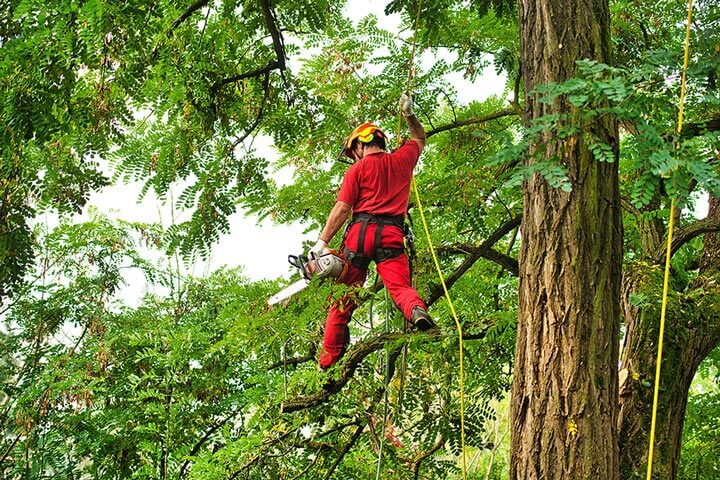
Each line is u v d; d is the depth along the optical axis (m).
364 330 6.95
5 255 5.36
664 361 4.76
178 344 8.11
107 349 8.97
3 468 9.18
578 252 3.31
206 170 6.01
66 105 5.11
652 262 5.40
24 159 5.30
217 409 7.96
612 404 3.27
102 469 8.69
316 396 4.90
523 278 3.44
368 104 6.46
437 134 6.74
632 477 4.49
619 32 6.41
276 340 5.18
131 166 5.82
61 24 4.82
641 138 2.82
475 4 5.90
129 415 8.38
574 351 3.25
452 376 5.92
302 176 6.40
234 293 5.06
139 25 5.16
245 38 6.00
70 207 5.55
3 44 4.98
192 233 5.99
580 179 3.33
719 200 5.51
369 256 4.62
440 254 5.94
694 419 7.88
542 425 3.25
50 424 9.12
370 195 4.66
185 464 8.02
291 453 6.79
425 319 4.32
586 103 3.19
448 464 7.08
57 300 9.49
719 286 5.17
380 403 5.91
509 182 2.95
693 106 4.86
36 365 9.47
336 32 6.29
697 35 3.08
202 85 5.89
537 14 3.55
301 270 4.54
